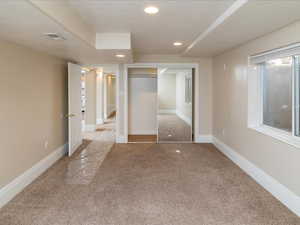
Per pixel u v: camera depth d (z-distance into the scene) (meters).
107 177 3.70
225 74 5.00
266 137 3.25
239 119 4.24
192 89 6.39
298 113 2.87
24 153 3.29
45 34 2.58
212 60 6.02
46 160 4.05
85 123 7.95
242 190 3.21
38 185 3.37
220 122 5.39
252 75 3.79
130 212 2.62
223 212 2.62
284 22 2.63
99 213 2.60
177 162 4.49
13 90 3.00
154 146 5.80
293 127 2.90
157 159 4.69
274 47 3.04
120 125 6.18
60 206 2.75
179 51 5.49
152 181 3.54
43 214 2.57
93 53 4.05
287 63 3.06
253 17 2.46
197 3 2.40
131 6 2.51
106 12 2.68
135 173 3.89
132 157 4.84
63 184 3.41
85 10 2.60
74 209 2.68
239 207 2.74
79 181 3.53
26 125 3.34
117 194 3.08
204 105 6.14
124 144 6.01
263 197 3.01
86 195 3.05
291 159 2.68
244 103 4.00
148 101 7.19
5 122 2.82
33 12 1.84
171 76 6.46
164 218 2.50
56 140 4.56
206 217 2.52
